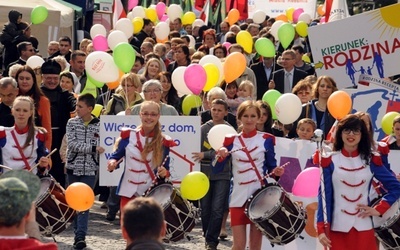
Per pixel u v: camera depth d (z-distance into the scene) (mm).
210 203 15195
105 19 39938
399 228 11516
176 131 15141
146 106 12828
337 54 17969
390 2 43594
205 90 17594
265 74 22000
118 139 13008
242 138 12953
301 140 14266
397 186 11102
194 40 28297
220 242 15648
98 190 18109
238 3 36875
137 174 12922
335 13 24125
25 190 6852
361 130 11039
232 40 26172
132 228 7090
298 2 36812
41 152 13305
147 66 19406
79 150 15203
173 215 12430
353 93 16719
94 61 17484
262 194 12344
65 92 16453
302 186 12617
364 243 11156
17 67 16719
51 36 29750
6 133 13094
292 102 15078
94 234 15859
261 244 13188
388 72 17891
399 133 13898
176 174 15109
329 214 11102
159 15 33219
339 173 11094
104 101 19344
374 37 17828
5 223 6816
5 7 28875
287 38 23578
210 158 15031
